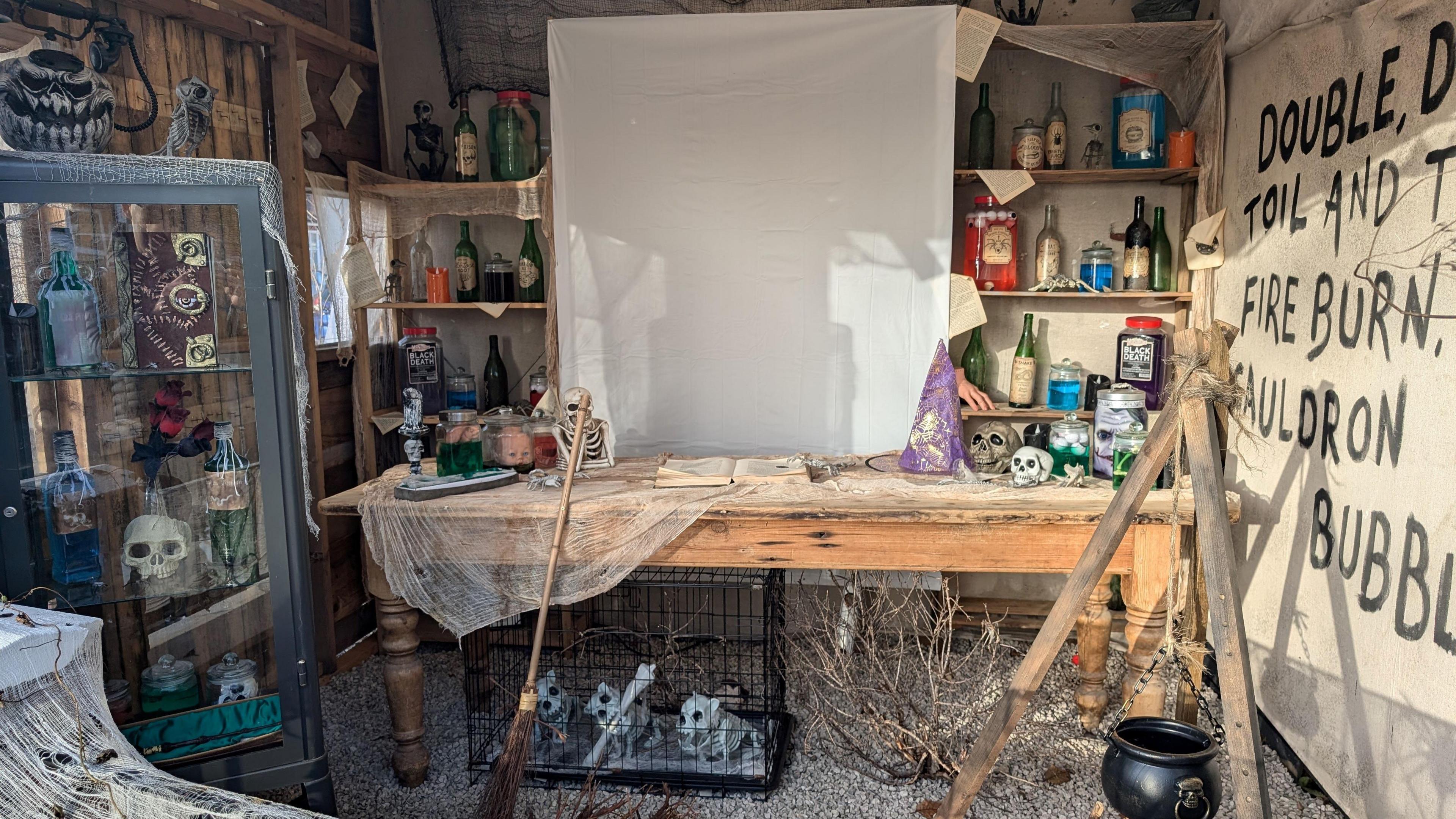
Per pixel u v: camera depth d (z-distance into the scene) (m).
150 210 2.18
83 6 2.50
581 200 3.43
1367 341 2.21
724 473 2.71
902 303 3.38
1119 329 3.75
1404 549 2.03
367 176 3.62
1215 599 1.88
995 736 2.16
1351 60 2.31
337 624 3.61
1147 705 2.44
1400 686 2.04
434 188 3.56
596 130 3.40
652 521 2.42
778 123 3.35
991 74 3.69
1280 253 2.73
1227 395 1.99
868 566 2.45
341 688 3.37
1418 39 2.00
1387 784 2.09
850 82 3.30
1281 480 2.69
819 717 2.82
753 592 3.70
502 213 3.56
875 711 2.74
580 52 3.37
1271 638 2.74
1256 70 2.94
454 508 2.45
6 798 1.72
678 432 3.52
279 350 2.20
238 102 3.10
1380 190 2.16
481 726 3.04
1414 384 2.00
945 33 3.24
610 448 3.21
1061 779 2.63
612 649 3.50
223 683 2.30
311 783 2.31
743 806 2.56
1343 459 2.31
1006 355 3.81
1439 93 1.92
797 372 3.45
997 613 3.78
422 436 3.92
